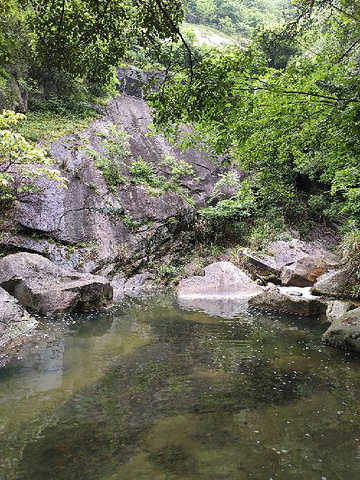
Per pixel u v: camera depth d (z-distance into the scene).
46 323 6.33
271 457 2.50
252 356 4.71
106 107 15.38
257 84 4.75
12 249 9.33
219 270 10.23
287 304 7.45
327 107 4.50
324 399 3.45
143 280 10.59
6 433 2.80
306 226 14.22
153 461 2.45
